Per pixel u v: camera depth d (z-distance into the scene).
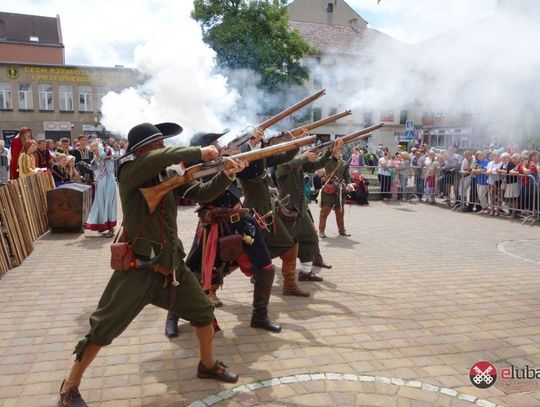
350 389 3.05
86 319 4.23
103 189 7.78
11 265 5.88
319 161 5.29
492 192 11.00
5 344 3.70
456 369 3.35
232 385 3.09
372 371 3.30
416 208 12.36
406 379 3.19
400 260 6.51
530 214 10.20
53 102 29.50
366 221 10.05
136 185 2.68
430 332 3.99
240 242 3.72
